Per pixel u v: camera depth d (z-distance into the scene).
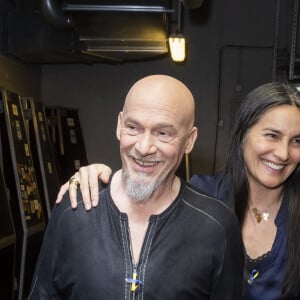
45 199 4.53
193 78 5.82
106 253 1.10
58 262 1.16
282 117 1.38
